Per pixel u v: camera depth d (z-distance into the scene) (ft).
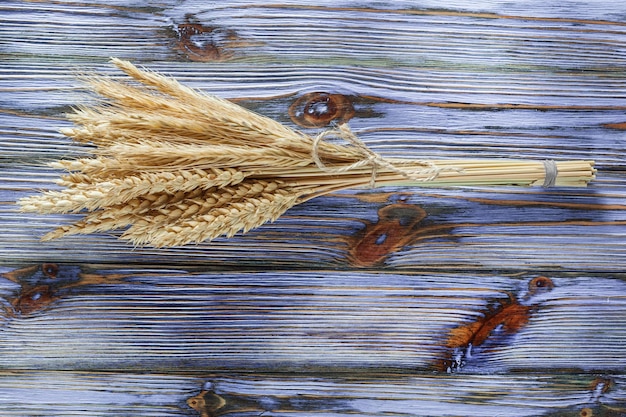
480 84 3.22
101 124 2.87
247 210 2.93
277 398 3.20
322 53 3.21
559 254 3.22
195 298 3.19
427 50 3.22
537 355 3.22
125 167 2.86
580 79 3.22
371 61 3.21
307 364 3.20
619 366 3.22
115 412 3.18
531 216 3.22
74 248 3.17
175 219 2.95
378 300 3.21
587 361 3.22
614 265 3.22
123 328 3.18
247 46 3.20
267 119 2.97
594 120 3.23
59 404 3.17
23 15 3.16
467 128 3.22
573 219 3.22
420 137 3.21
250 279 3.20
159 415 3.18
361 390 3.21
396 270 3.21
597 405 3.22
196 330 3.19
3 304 3.16
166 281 3.18
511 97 3.22
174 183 2.87
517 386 3.22
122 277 3.18
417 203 3.21
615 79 3.22
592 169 3.13
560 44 3.22
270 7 3.20
